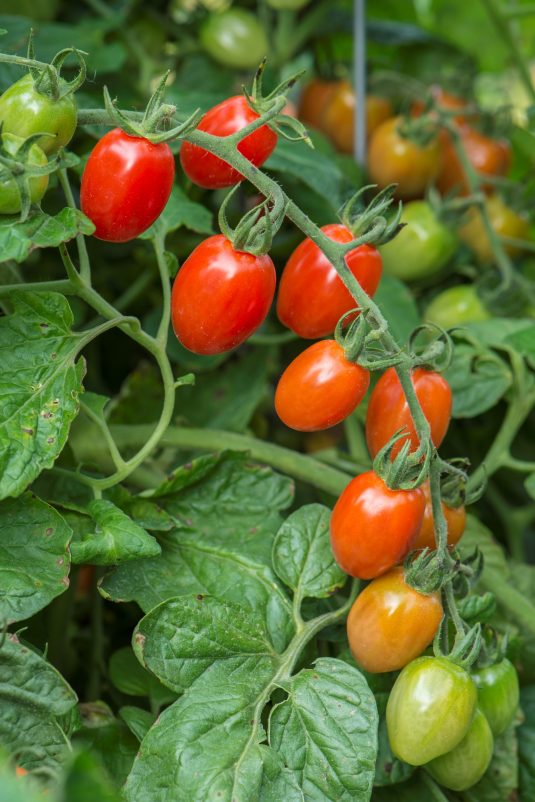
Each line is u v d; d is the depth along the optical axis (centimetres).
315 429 61
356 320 59
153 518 65
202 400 78
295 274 62
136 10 86
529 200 85
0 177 57
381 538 60
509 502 86
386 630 60
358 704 60
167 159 58
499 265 81
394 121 84
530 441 84
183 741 59
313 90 90
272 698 62
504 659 64
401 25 96
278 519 66
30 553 60
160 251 68
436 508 60
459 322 80
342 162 82
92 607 72
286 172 74
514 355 75
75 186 76
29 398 60
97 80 82
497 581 70
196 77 86
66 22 90
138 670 66
